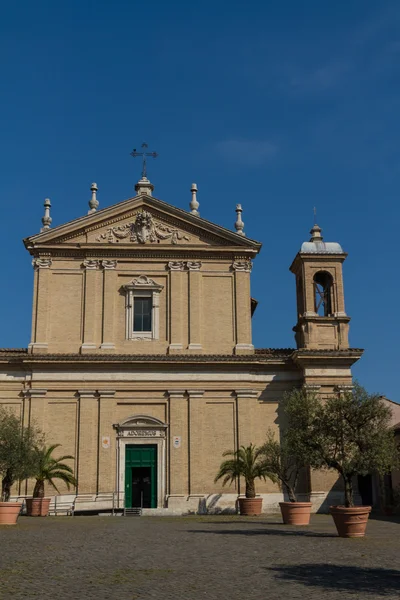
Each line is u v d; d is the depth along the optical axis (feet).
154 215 144.56
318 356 134.72
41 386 134.51
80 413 133.69
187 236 143.95
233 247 143.54
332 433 85.51
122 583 46.11
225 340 140.15
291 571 51.39
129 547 67.00
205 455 134.31
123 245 141.49
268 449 107.86
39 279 139.33
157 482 132.46
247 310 141.59
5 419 109.91
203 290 142.41
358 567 53.52
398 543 70.79
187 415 135.74
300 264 145.38
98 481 130.93
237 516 122.01
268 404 138.41
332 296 142.31
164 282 142.10
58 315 138.31
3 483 105.70
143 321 140.15
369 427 86.02
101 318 138.62
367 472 84.64
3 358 134.51
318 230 148.05
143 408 135.54
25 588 44.04
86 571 51.24
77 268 140.97
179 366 136.77
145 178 150.10
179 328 139.23
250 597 41.19
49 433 132.87
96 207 146.51
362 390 86.94
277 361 138.62
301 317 140.36
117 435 133.59
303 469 134.31
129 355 135.23
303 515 98.84
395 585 45.32
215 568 52.80
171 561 56.75
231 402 137.08
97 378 135.33
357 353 135.64
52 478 130.21
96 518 115.55
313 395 92.12
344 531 77.82
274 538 76.48
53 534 81.20
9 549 65.16
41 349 135.74
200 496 131.54
